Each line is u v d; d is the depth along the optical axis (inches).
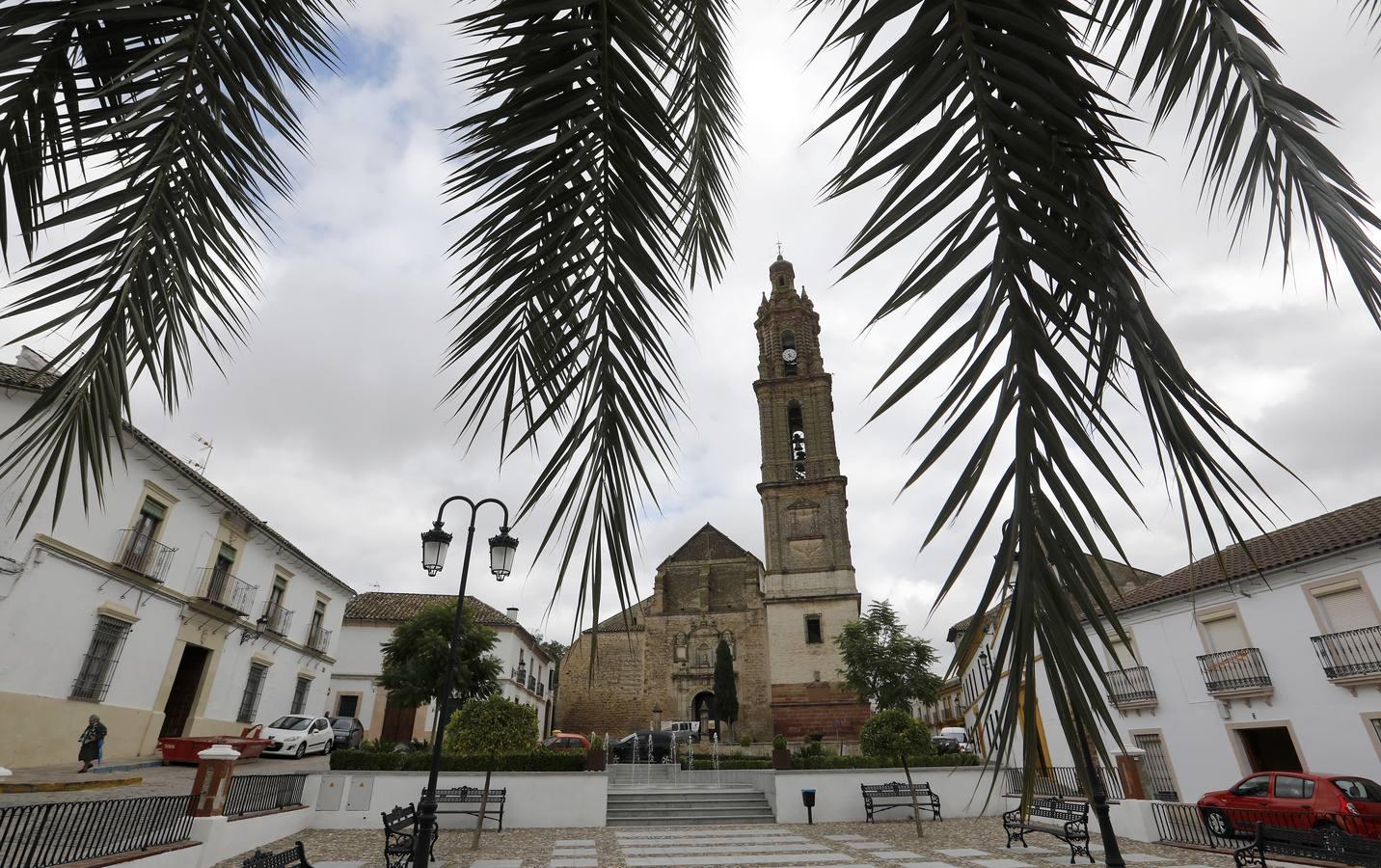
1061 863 401.4
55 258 103.3
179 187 112.0
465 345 89.0
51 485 506.9
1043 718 652.1
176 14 100.5
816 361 1464.1
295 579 893.8
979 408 57.1
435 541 367.9
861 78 63.7
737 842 484.4
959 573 54.6
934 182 61.1
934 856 427.8
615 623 1483.8
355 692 1111.6
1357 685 472.4
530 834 508.4
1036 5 64.7
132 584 588.7
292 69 113.3
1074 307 60.4
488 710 521.0
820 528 1293.1
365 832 488.4
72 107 100.2
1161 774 621.3
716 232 146.4
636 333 102.6
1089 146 61.3
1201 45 79.8
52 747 501.4
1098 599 51.9
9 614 469.1
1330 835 317.7
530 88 85.8
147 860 275.7
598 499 94.0
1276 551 556.7
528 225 93.7
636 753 978.1
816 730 1142.3
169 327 115.3
